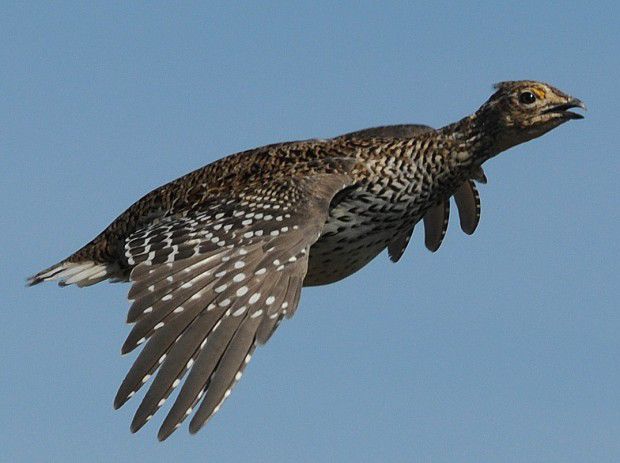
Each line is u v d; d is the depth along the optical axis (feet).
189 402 38.75
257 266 42.50
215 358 39.63
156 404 38.78
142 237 44.04
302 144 49.62
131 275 42.37
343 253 49.03
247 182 47.75
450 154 50.24
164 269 42.47
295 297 41.91
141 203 49.73
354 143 49.60
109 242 50.65
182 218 45.27
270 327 40.75
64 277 51.16
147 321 40.65
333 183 46.75
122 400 38.99
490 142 50.70
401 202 49.34
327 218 47.55
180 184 49.06
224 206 45.44
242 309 41.01
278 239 43.42
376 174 48.85
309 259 48.78
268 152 49.14
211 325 40.42
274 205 44.91
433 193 50.24
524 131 50.47
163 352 39.81
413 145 49.78
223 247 43.11
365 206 48.67
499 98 50.57
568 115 50.34
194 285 41.75
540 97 50.34
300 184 46.26
